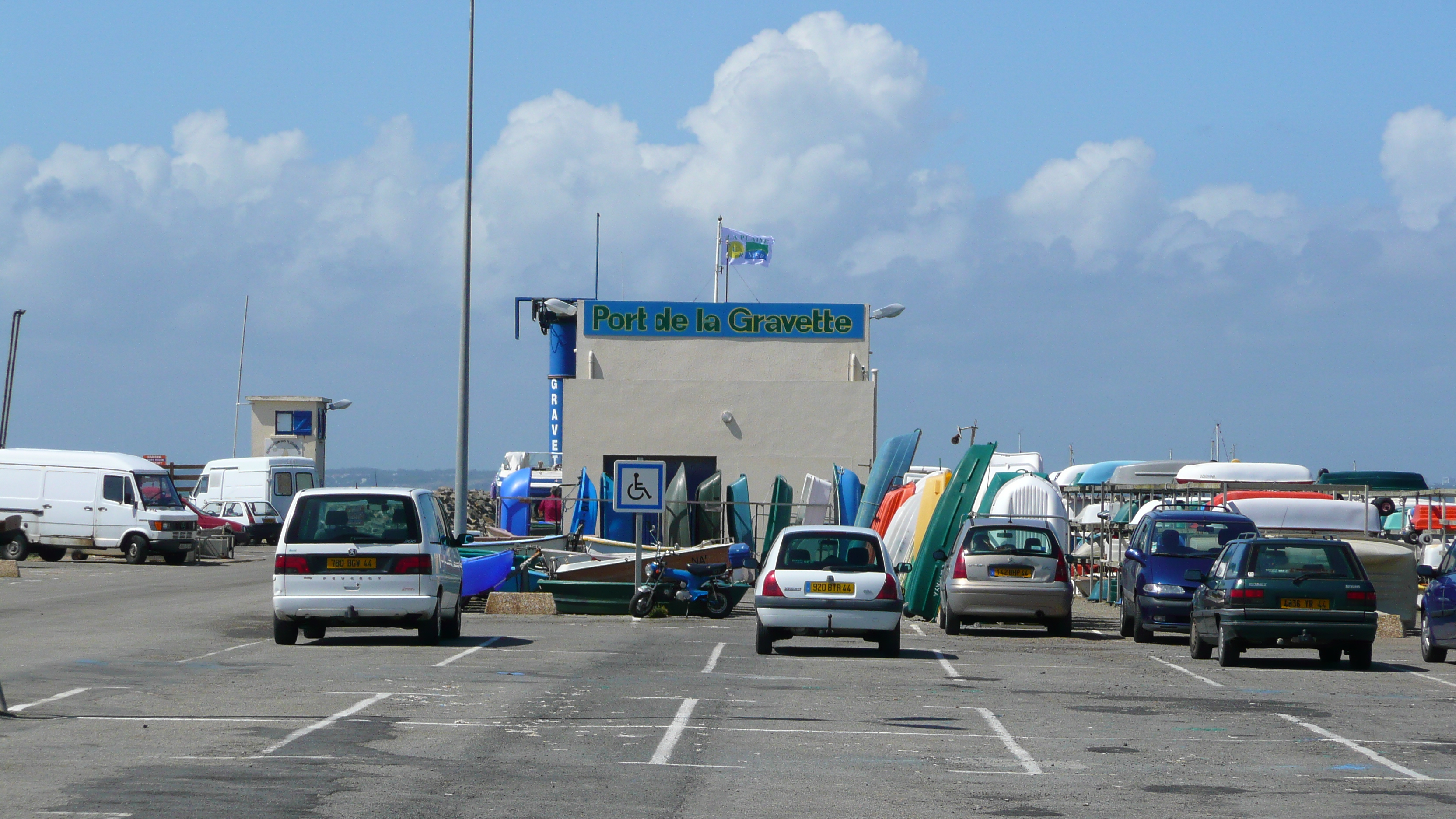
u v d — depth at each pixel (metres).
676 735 15.37
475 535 41.59
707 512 50.66
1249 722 17.20
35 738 14.66
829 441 58.25
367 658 23.25
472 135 41.53
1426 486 45.12
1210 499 44.59
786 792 12.27
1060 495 42.91
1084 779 13.19
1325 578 23.77
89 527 56.91
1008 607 30.20
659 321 62.81
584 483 52.78
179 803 11.36
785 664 23.62
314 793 11.82
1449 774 13.70
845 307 62.50
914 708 18.11
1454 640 24.62
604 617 34.91
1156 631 29.80
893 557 43.44
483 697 18.30
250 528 75.19
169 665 22.05
